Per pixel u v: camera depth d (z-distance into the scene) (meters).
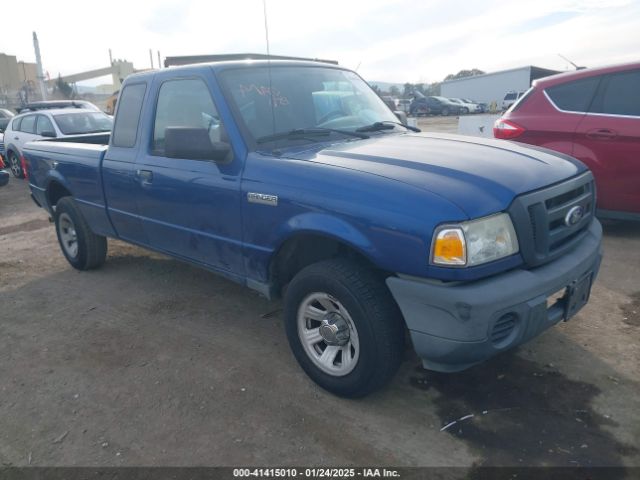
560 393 2.92
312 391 3.06
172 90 3.74
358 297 2.63
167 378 3.27
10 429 2.86
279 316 4.11
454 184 2.51
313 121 3.58
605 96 5.28
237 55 7.52
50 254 6.08
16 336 3.96
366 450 2.56
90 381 3.29
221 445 2.64
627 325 3.62
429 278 2.42
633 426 2.62
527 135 5.73
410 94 45.03
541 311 2.50
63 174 5.01
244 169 3.15
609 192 5.28
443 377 3.13
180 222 3.73
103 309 4.39
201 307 4.33
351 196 2.63
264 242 3.10
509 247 2.46
